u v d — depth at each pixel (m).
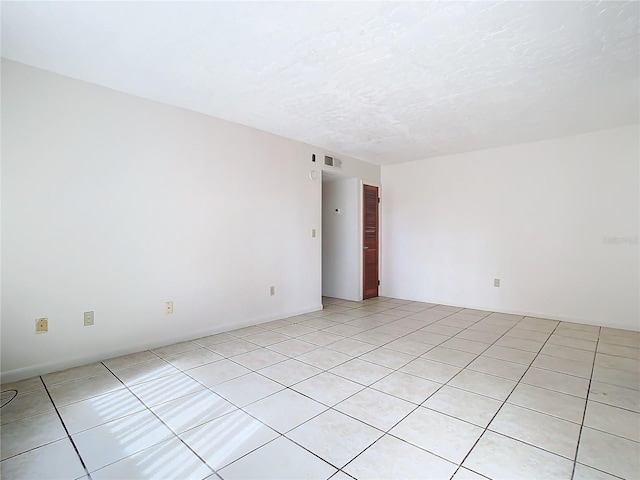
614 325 3.74
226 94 2.86
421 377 2.40
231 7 1.75
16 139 2.33
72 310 2.58
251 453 1.57
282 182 4.10
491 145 4.40
